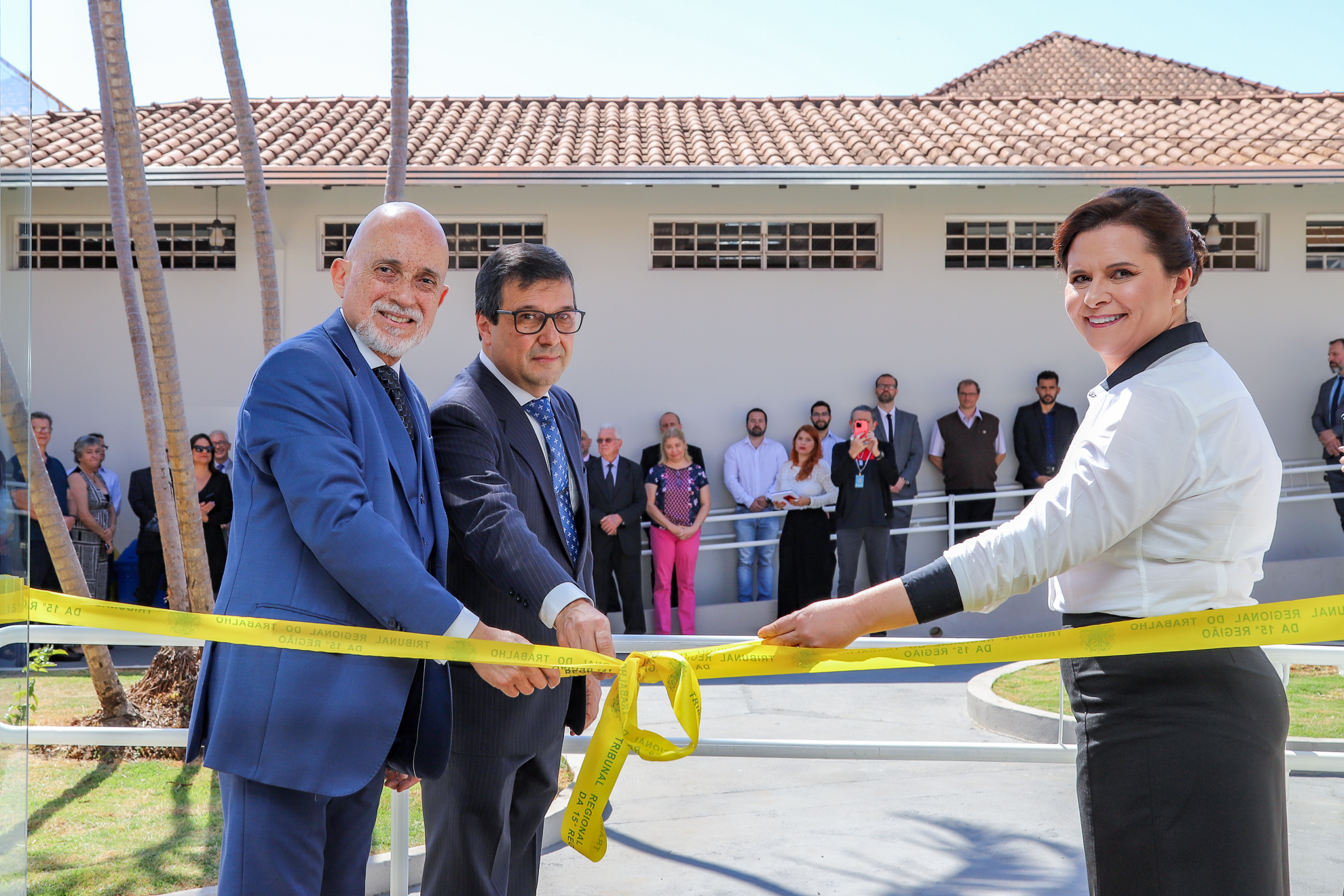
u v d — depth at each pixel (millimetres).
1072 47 17000
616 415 10867
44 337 10750
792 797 4688
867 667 1999
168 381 5625
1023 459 10430
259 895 1938
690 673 2016
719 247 10977
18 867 2006
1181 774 1746
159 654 6133
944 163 10227
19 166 1968
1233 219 10969
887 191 10875
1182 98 12562
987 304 10930
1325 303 10867
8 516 1993
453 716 2389
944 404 10898
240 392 10766
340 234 10922
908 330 10914
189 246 10773
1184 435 1781
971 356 10938
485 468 2350
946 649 1938
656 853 3973
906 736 5879
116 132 5453
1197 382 1817
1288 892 1849
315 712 1960
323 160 10344
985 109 12406
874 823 4293
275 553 2023
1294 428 10867
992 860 3836
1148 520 1821
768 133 11594
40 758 5258
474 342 10906
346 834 2146
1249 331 10875
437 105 12953
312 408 2006
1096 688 1850
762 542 10102
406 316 2221
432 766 2119
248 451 2043
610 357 10883
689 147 11156
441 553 2230
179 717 5785
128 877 3646
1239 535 1831
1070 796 4652
